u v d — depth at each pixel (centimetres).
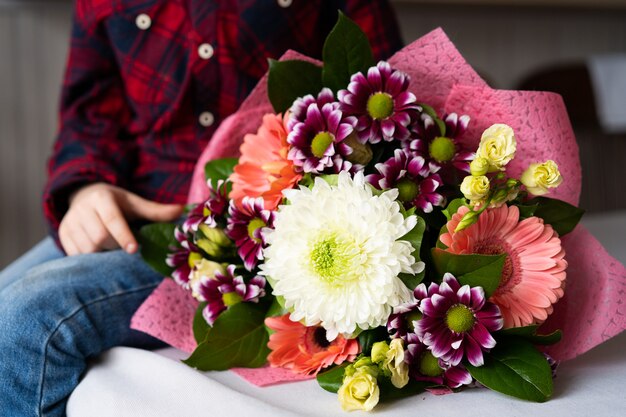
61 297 76
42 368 73
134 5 97
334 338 69
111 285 80
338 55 74
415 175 70
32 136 176
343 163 70
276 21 95
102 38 100
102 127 99
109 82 101
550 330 74
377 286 66
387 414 66
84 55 100
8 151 175
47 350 73
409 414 66
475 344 67
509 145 66
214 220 74
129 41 97
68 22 175
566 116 73
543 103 72
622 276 71
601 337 71
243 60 95
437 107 76
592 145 204
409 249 67
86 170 92
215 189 79
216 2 95
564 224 72
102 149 96
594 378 71
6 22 171
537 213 71
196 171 83
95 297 78
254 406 67
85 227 86
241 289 73
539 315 69
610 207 207
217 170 80
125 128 101
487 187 66
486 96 73
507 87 215
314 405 68
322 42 100
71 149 96
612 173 206
